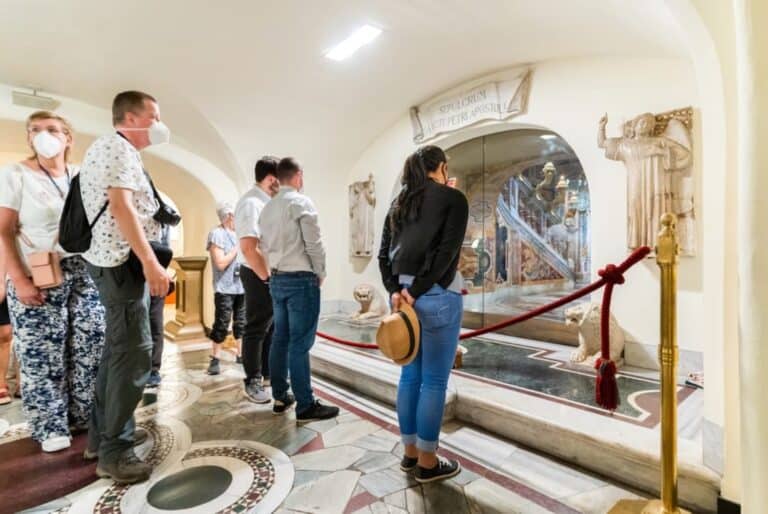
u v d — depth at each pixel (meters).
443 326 1.64
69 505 1.58
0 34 2.81
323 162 5.26
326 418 2.42
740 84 0.83
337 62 3.51
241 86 3.74
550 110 3.44
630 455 1.72
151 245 1.81
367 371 2.92
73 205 1.68
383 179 5.08
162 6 2.62
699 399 2.35
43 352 2.08
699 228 2.65
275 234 2.32
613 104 3.06
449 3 2.65
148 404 2.66
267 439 2.15
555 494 1.66
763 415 0.79
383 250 1.89
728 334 1.43
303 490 1.68
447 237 1.58
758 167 0.79
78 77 3.47
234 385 3.07
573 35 2.85
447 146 4.56
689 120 2.68
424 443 1.70
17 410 2.63
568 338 3.72
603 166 3.12
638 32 2.44
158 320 3.09
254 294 2.71
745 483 0.84
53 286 2.05
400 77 3.87
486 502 1.60
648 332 2.91
